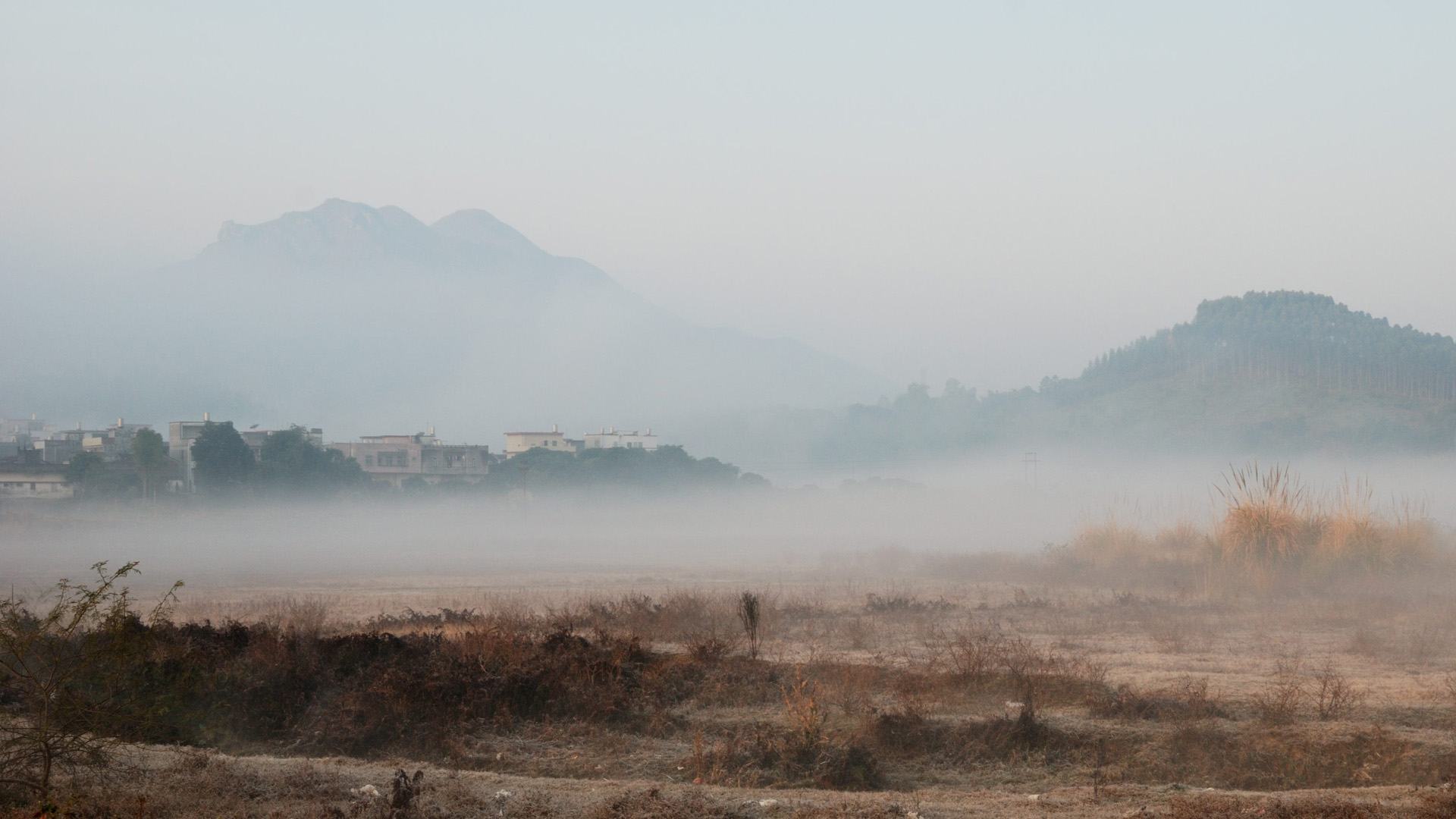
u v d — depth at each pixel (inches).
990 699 650.2
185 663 637.9
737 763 535.2
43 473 4453.7
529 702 639.1
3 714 489.7
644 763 545.6
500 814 429.4
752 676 695.1
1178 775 526.9
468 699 628.1
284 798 450.9
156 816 422.9
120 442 5979.3
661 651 792.9
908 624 988.6
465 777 498.3
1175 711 592.1
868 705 620.1
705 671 706.8
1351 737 545.6
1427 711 593.6
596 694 642.2
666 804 434.9
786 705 613.3
